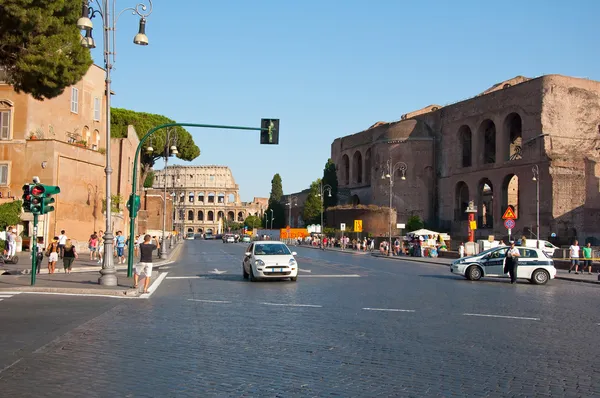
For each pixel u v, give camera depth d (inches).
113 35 850.1
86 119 1983.3
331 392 277.6
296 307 604.1
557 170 2733.8
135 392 273.6
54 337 411.2
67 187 1688.0
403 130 3695.9
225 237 4308.6
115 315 532.7
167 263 1536.7
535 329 476.7
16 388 276.8
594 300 729.6
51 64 756.0
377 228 3531.0
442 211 3567.9
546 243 2022.6
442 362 346.0
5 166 1616.6
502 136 3097.9
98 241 1429.6
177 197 6525.6
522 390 285.1
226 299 677.3
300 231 4183.1
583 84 2920.8
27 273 1024.9
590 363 348.5
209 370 320.2
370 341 411.5
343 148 4662.9
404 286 885.8
